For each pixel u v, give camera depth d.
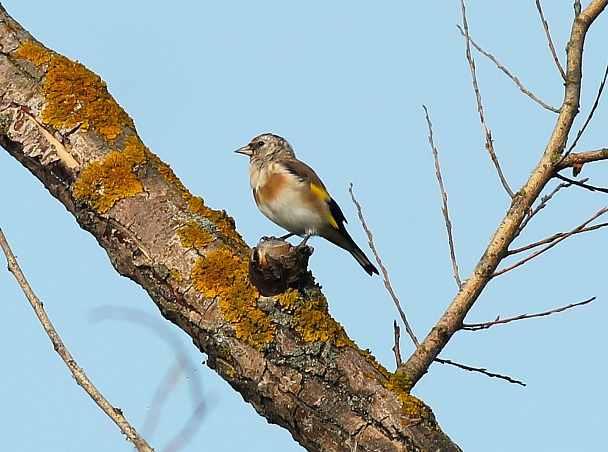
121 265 10.08
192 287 9.53
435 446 8.77
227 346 9.27
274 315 9.27
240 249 9.94
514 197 10.80
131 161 10.36
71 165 10.35
